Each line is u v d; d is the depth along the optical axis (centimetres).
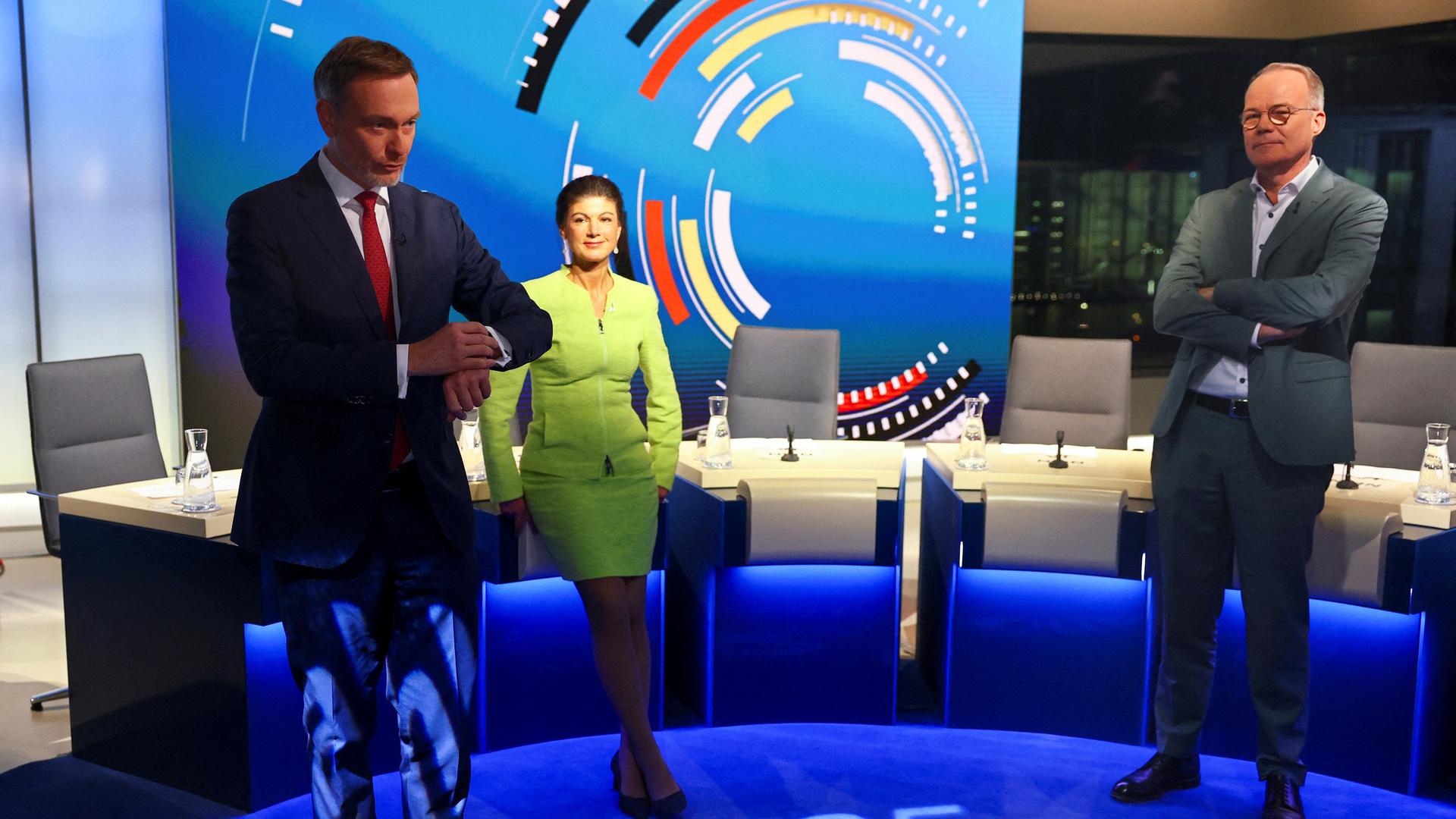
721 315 601
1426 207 654
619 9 561
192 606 296
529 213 561
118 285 543
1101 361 450
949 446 397
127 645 311
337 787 226
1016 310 698
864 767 328
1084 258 699
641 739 293
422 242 217
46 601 467
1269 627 288
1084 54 679
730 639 351
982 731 354
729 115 586
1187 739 308
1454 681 318
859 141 606
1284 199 285
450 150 544
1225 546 298
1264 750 296
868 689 357
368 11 522
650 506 298
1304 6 671
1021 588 348
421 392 217
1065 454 381
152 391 554
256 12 504
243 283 204
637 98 571
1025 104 681
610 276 301
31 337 538
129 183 539
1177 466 295
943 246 624
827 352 458
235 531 225
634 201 579
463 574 228
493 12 542
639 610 300
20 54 516
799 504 336
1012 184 626
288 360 197
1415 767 311
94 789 308
